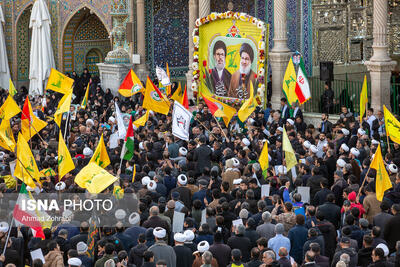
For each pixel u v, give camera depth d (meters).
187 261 33.44
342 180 42.50
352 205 38.31
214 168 45.34
